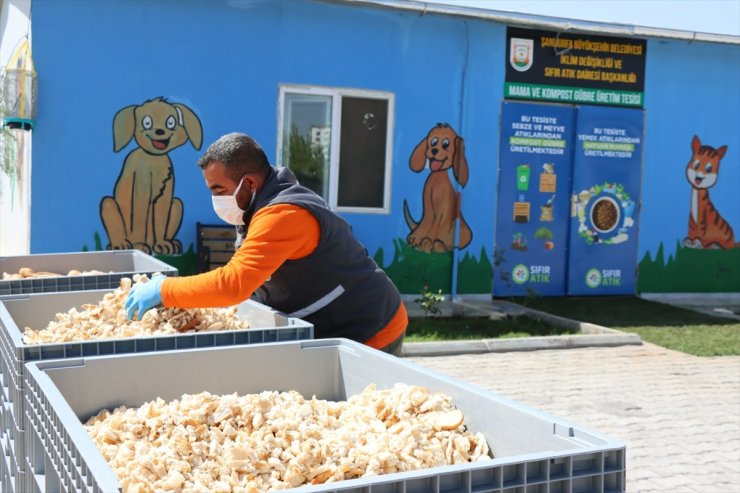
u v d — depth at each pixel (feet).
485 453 7.19
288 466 6.54
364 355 9.21
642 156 36.81
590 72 35.47
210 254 29.19
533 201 35.29
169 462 6.36
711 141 37.91
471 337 27.61
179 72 29.22
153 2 28.60
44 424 6.41
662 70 36.70
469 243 34.24
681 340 28.58
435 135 33.24
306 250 10.34
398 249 33.14
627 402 20.85
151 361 8.57
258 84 30.40
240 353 9.05
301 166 31.53
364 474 6.51
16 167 31.50
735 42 35.01
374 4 30.22
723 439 17.99
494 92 34.06
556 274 36.11
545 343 27.04
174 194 29.53
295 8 30.60
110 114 28.40
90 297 12.97
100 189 28.50
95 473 4.69
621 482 5.74
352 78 31.73
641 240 37.29
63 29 27.48
